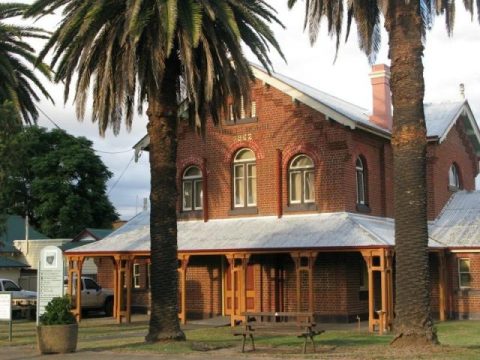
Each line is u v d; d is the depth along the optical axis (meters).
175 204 19.11
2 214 22.81
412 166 16.56
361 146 27.55
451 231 29.03
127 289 27.31
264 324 17.92
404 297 16.23
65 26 18.62
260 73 27.95
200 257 29.55
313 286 26.14
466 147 35.06
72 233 54.03
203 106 21.41
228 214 28.61
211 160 29.33
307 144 27.05
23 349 18.22
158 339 18.38
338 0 19.45
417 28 17.00
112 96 19.69
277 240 25.09
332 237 24.14
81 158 55.06
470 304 27.52
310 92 30.14
